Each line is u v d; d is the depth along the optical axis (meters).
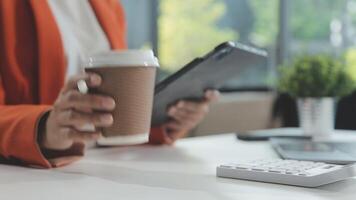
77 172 0.79
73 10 1.31
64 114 0.73
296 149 1.03
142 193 0.62
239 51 1.04
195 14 4.20
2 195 0.61
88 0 1.35
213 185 0.68
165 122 1.22
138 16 4.05
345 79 1.41
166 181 0.71
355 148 1.05
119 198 0.60
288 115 2.39
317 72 1.39
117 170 0.82
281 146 1.08
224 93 3.86
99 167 0.85
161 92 0.99
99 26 1.35
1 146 0.84
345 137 1.44
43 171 0.80
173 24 4.13
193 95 1.19
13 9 1.13
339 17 4.52
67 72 1.22
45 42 1.15
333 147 1.06
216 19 4.29
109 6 1.41
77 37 1.29
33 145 0.81
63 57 1.17
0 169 0.82
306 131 1.41
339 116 2.11
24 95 1.14
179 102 1.19
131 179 0.73
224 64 1.06
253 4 4.44
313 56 1.44
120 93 0.65
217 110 2.63
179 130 1.23
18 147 0.82
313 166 0.72
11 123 0.83
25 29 1.15
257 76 4.22
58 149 0.84
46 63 1.15
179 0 4.14
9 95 1.13
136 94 0.65
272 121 2.59
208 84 1.17
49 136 0.80
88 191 0.64
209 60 0.95
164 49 4.12
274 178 0.69
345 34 4.51
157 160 0.95
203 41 4.24
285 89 1.49
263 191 0.64
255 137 1.34
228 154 1.05
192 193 0.63
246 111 2.84
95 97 0.65
